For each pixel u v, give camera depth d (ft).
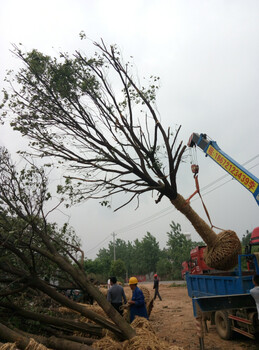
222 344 21.18
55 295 18.25
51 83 22.95
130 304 19.94
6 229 17.90
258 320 19.12
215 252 24.40
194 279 30.48
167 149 24.47
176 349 14.42
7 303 18.47
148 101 24.80
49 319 18.66
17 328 18.15
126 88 24.16
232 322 21.91
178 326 28.40
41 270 21.26
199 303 17.76
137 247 223.92
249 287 21.21
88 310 17.67
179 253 171.63
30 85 23.29
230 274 30.27
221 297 18.01
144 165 23.90
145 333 16.08
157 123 24.47
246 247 26.13
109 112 24.04
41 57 23.21
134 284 20.48
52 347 16.20
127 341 15.26
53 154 23.17
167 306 42.42
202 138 29.35
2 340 15.07
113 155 24.12
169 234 188.96
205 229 25.07
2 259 17.99
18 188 17.90
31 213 18.07
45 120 23.34
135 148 23.80
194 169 27.30
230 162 24.81
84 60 23.72
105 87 23.97
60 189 19.43
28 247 18.21
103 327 17.21
